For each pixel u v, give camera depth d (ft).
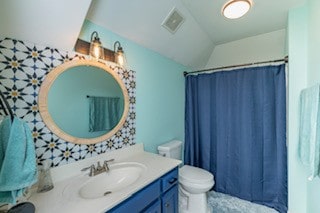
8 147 2.42
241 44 8.12
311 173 3.88
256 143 6.92
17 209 2.52
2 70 3.13
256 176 6.89
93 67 4.60
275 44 7.41
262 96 6.75
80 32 4.27
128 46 5.55
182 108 8.51
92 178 4.00
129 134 5.58
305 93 4.63
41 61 3.60
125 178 4.52
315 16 4.55
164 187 4.33
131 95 5.65
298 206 5.60
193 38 7.32
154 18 5.45
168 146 6.75
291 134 5.67
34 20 3.22
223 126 7.63
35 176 2.69
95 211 2.74
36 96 3.55
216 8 5.76
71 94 4.13
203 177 6.10
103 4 4.30
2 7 2.87
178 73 8.18
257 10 5.81
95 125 4.62
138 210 3.56
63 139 3.96
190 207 6.16
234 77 7.36
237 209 6.47
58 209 2.80
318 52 4.31
